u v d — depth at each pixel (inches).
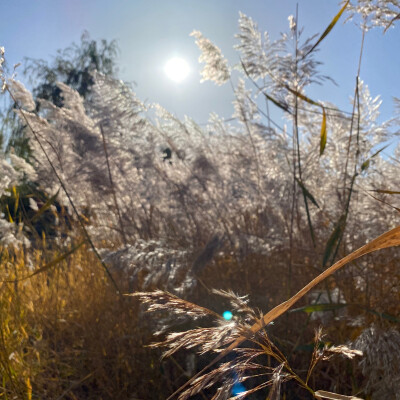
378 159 134.2
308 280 115.6
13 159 153.9
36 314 130.6
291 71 124.3
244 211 140.9
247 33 128.3
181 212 144.7
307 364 99.8
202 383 40.3
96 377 105.9
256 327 44.2
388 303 96.0
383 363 70.0
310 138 139.0
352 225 120.9
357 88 114.2
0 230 134.2
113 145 145.9
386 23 102.6
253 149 148.4
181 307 46.1
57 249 167.3
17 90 134.9
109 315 121.1
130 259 108.7
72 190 151.8
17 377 100.2
